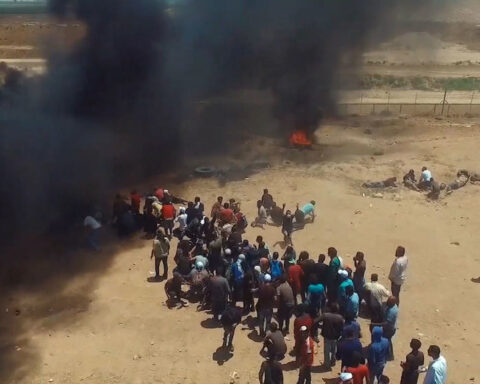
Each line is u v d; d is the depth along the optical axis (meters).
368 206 23.53
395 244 20.50
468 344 15.03
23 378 13.59
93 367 14.05
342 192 24.84
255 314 16.09
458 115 40.91
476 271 18.81
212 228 18.73
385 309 13.63
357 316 15.41
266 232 21.19
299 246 20.17
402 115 41.12
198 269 16.70
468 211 23.30
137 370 13.93
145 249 20.41
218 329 15.52
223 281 15.44
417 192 24.92
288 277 15.23
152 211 21.31
